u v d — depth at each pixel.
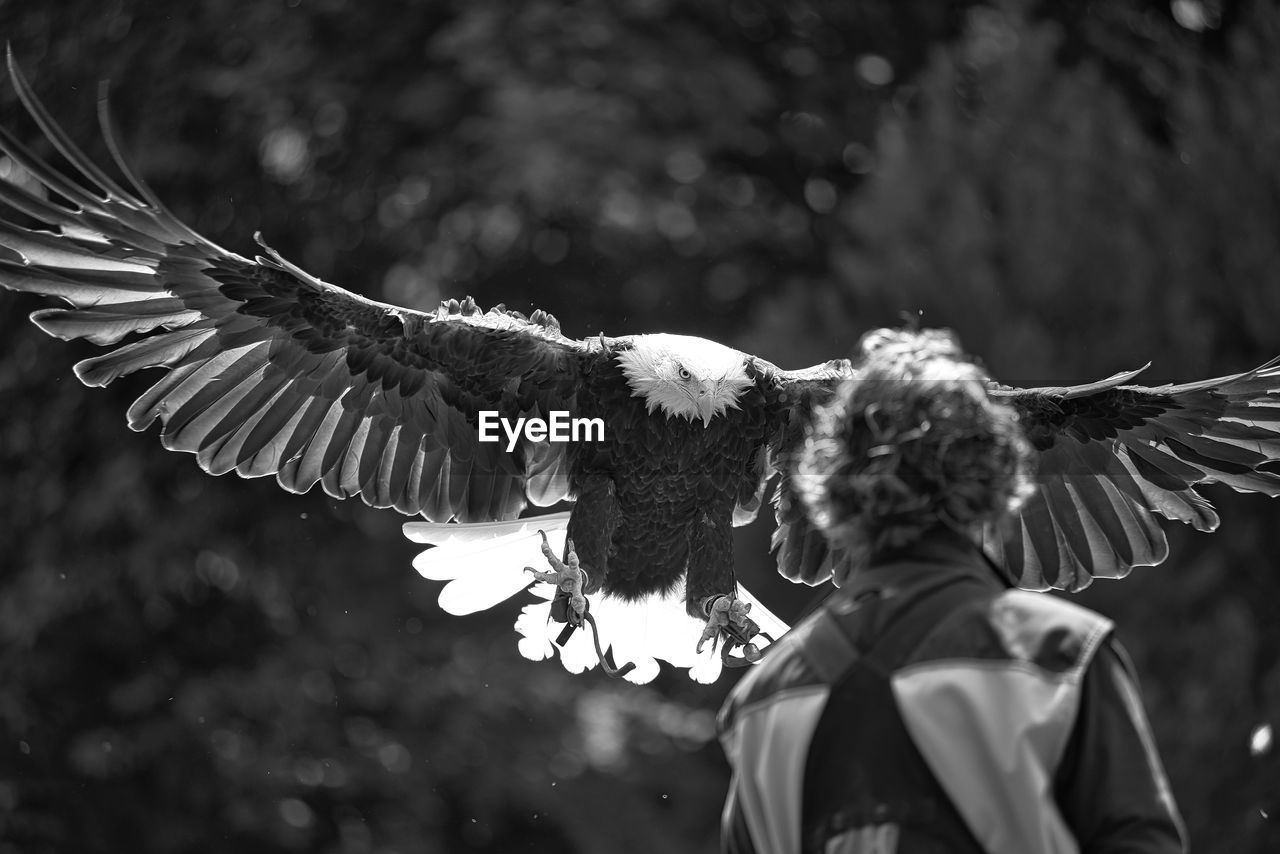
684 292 16.34
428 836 15.38
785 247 16.30
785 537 6.20
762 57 16.38
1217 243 12.95
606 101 15.54
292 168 16.06
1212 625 11.66
